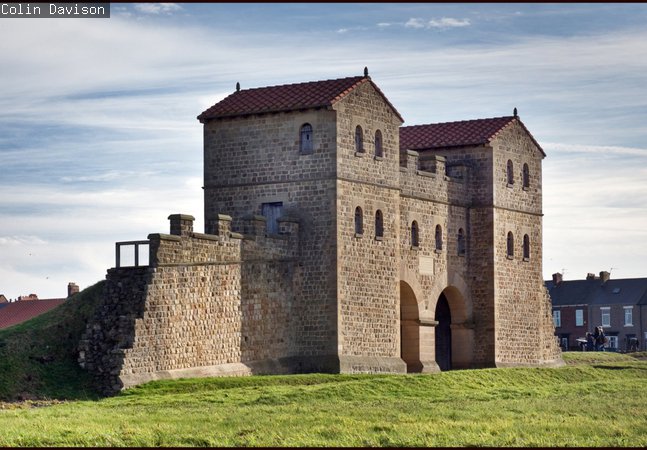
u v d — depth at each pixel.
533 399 65.38
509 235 88.50
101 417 54.41
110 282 66.56
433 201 83.44
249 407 58.72
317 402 61.75
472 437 51.22
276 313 73.50
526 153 90.31
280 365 73.44
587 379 79.81
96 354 65.12
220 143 77.31
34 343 65.88
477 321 86.69
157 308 65.88
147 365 65.19
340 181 74.50
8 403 60.62
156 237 66.12
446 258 84.62
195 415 55.31
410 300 81.69
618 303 155.12
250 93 78.31
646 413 59.00
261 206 76.06
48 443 48.56
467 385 71.38
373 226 77.00
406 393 66.81
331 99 74.19
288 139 75.50
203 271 68.69
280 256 73.81
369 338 76.38
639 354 100.75
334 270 74.12
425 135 88.62
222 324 69.75
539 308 91.19
